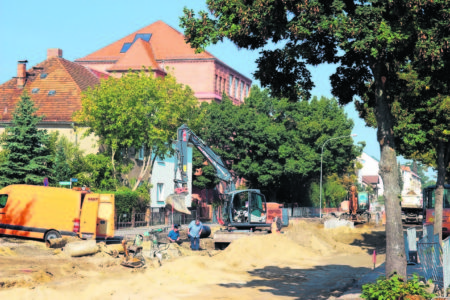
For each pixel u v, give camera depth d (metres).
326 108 82.88
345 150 83.06
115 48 97.06
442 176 31.44
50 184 43.84
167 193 62.78
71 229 29.83
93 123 49.62
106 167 49.75
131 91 49.25
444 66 16.95
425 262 17.19
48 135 44.47
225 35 15.48
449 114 27.86
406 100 27.75
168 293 18.94
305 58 17.45
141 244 28.97
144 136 51.41
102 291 18.72
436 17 14.83
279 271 25.38
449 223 41.38
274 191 80.50
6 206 30.42
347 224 50.44
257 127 73.81
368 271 25.69
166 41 94.38
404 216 66.19
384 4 14.31
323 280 22.97
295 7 14.62
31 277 20.00
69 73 59.88
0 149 49.69
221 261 26.92
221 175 37.69
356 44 14.28
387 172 16.22
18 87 58.72
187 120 54.44
